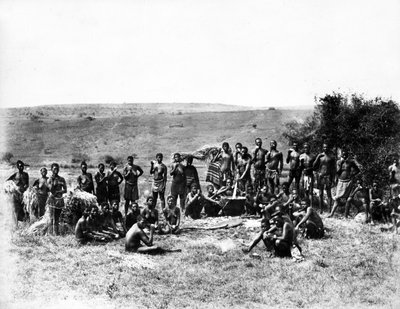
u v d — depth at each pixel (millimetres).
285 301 11250
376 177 20906
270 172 19000
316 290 11773
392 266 13250
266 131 58750
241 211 18438
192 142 60438
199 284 12109
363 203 19203
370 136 22703
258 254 14180
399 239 15750
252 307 10820
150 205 15805
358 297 11438
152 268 13047
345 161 18750
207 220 17859
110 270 12703
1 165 38250
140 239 14273
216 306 10875
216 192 19156
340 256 14234
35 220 16828
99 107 105750
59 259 13320
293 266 13398
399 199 17516
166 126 67250
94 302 10766
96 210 15188
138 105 113000
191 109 107562
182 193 18906
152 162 18391
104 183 17797
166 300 11047
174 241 15391
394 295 11422
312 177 19250
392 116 23250
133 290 11555
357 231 16875
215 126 65688
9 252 13531
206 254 14219
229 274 12758
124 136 64438
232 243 15062
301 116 62781
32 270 12375
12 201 16875
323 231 16188
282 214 14305
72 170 38281
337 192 18828
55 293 11078
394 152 22016
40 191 16875
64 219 15984
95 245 14734
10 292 11000
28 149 55594
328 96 24594
